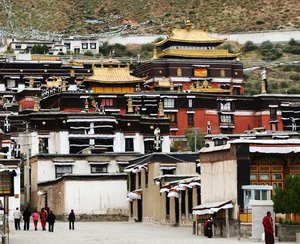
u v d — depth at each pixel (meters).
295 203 108.06
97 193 171.88
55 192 178.38
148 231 132.38
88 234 125.62
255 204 109.94
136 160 173.62
